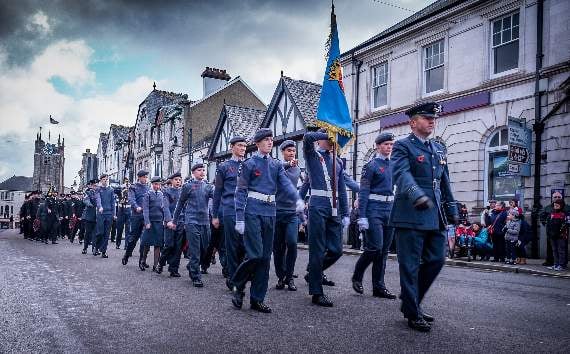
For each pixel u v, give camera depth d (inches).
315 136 235.9
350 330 172.7
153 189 369.7
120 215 597.6
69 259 438.6
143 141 1708.9
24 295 242.1
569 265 431.2
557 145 495.8
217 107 1396.4
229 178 264.8
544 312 209.9
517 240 436.1
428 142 187.9
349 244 724.0
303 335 165.6
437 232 183.8
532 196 514.6
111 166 2137.1
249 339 160.2
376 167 246.5
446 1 709.3
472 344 155.6
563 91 493.0
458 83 612.1
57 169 3299.7
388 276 337.7
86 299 232.4
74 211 717.9
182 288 272.2
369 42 749.3
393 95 711.7
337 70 268.7
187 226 294.7
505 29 566.3
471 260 469.7
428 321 188.2
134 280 302.7
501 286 295.1
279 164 228.4
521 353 146.4
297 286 283.3
